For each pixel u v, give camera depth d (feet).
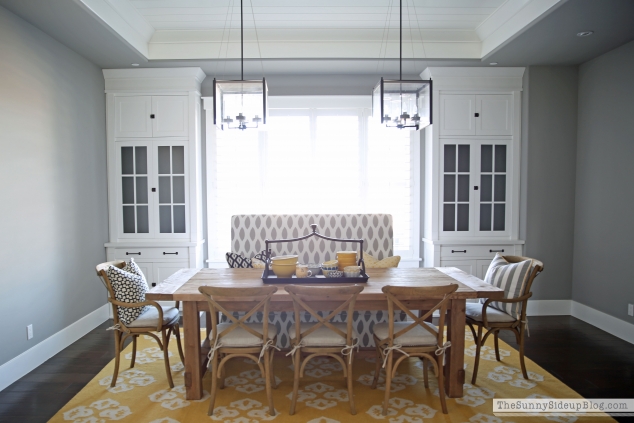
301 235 12.25
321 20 12.28
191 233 14.46
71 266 11.98
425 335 8.22
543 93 14.16
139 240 14.43
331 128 15.23
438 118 14.48
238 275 9.83
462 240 14.57
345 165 15.21
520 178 14.60
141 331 8.96
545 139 14.21
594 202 13.34
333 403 8.44
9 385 9.26
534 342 11.80
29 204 10.13
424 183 15.40
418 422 7.70
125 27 11.44
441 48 13.37
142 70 14.02
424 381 9.19
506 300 9.09
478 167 14.65
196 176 14.40
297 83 15.31
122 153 14.39
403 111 9.11
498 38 12.28
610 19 10.25
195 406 8.30
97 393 8.84
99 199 13.74
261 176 15.15
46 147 10.85
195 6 11.30
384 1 11.12
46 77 10.88
